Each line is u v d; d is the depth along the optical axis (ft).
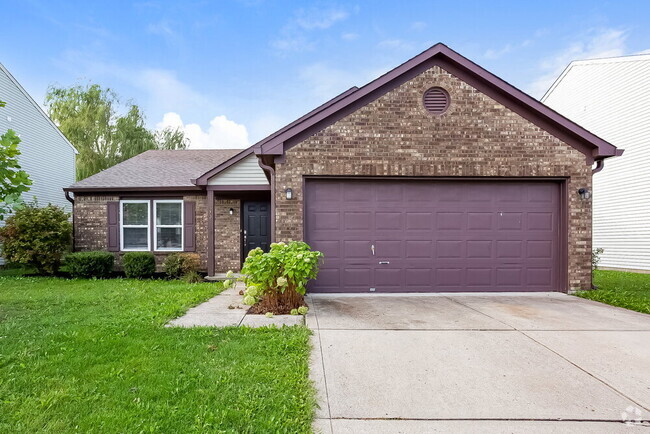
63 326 14.40
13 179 13.82
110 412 8.10
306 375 10.30
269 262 17.43
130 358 11.09
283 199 22.35
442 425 8.00
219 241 34.45
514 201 23.63
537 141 23.02
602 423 8.12
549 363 11.30
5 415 7.95
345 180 23.16
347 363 11.21
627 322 15.83
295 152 22.44
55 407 8.27
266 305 17.88
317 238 23.02
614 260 41.60
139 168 38.96
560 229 23.54
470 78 22.98
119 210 34.24
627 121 39.99
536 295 22.48
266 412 8.21
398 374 10.48
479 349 12.46
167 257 31.22
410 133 22.76
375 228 23.24
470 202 23.56
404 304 19.66
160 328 14.24
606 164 42.75
